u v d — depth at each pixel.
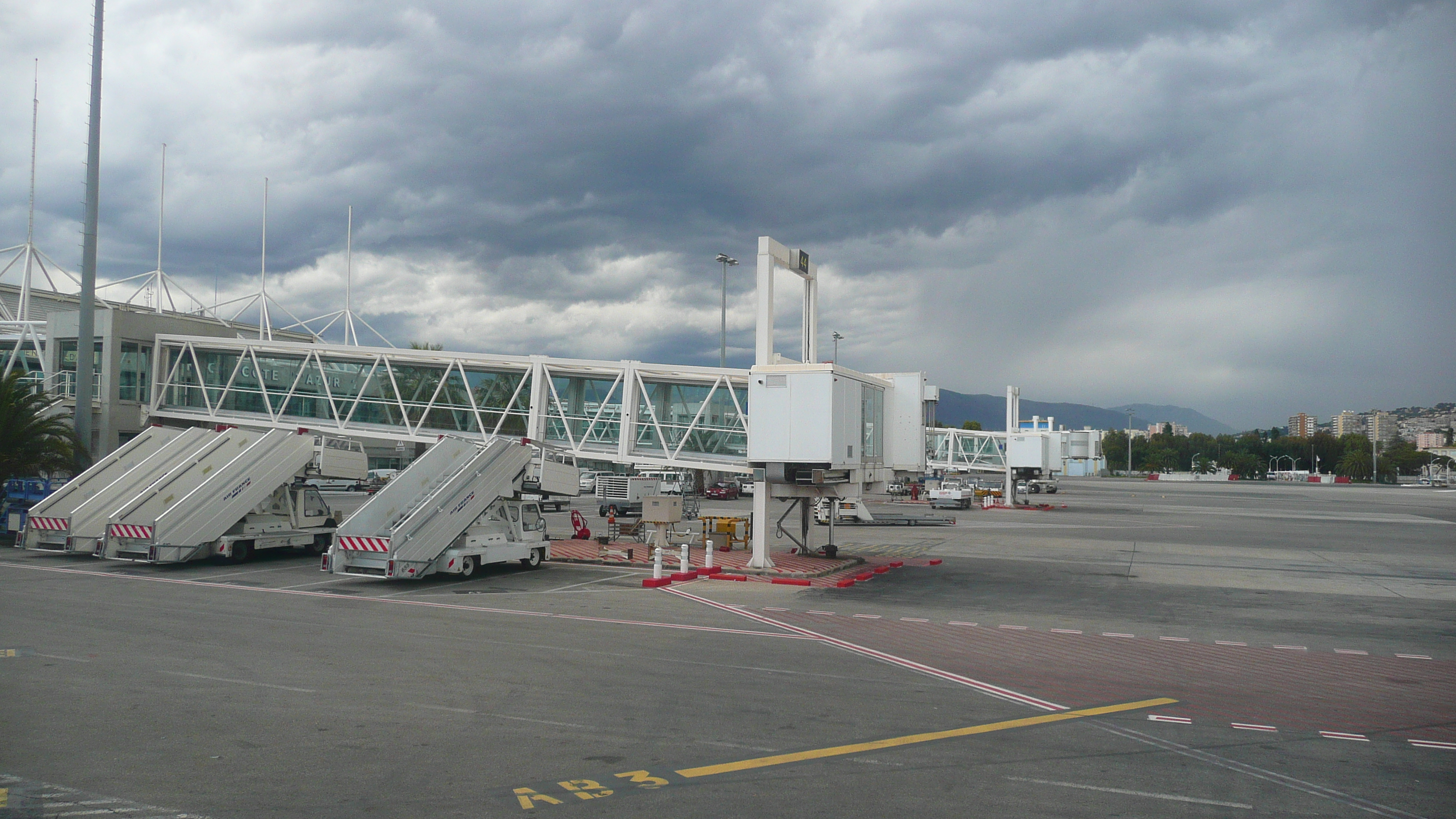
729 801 7.69
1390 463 183.12
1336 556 32.38
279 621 16.42
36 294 52.62
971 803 7.75
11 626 15.45
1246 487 130.75
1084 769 8.78
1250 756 9.36
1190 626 17.67
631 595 20.70
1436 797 8.20
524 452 25.28
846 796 7.87
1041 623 17.69
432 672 12.42
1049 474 74.25
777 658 13.83
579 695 11.30
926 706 11.12
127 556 24.56
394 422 36.22
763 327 24.78
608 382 33.72
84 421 32.97
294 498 27.34
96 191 33.50
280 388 38.59
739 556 28.44
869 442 26.88
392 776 8.21
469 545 23.25
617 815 7.32
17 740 9.14
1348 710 11.39
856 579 23.84
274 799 7.59
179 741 9.19
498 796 7.73
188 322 44.69
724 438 31.44
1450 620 18.75
